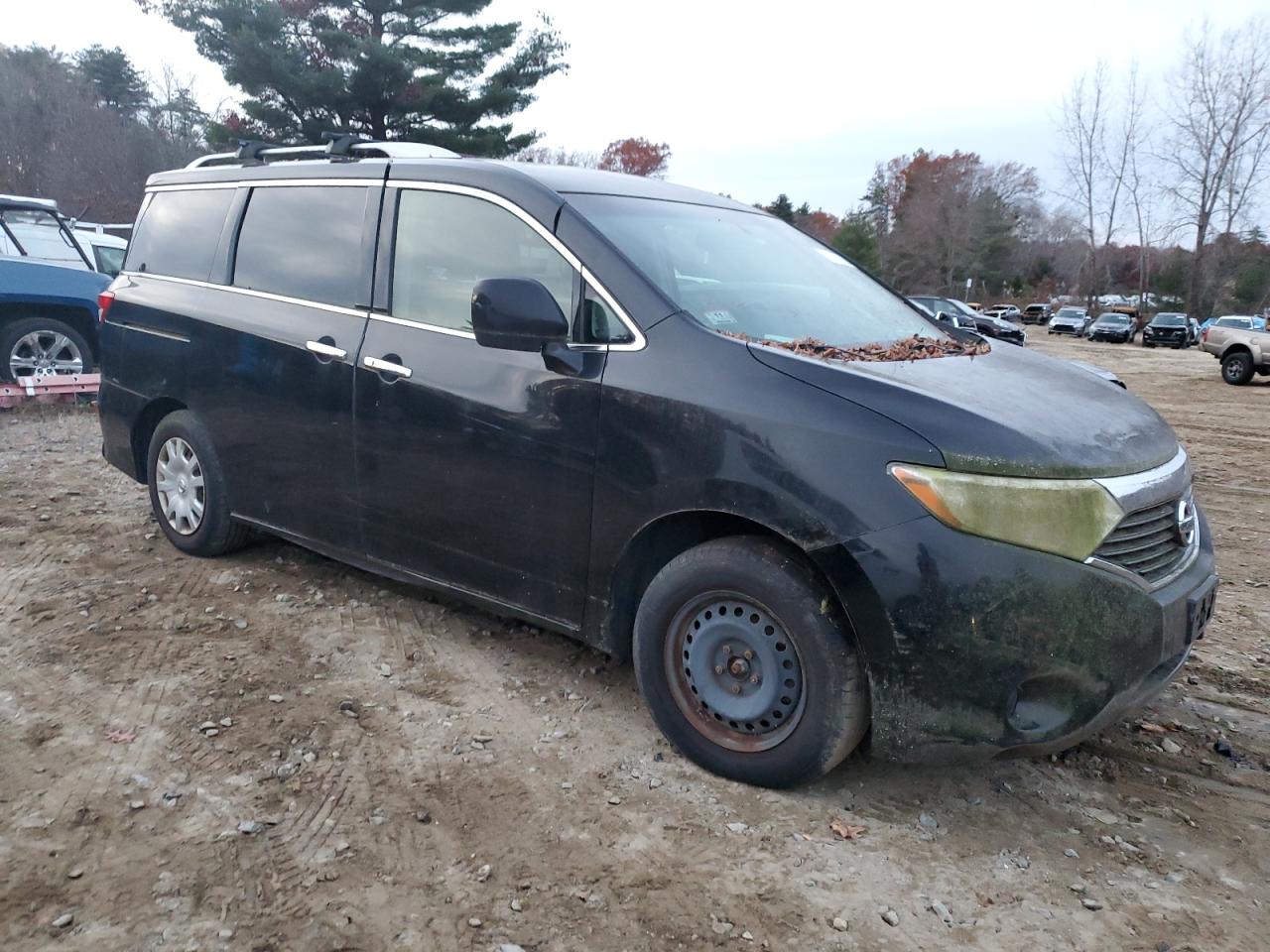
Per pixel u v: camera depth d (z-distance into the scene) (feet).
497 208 12.17
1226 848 9.69
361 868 8.81
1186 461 10.89
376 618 14.49
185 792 9.86
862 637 9.25
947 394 9.71
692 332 10.52
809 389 9.71
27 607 14.47
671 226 12.64
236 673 12.53
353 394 13.14
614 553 10.82
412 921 8.16
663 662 10.66
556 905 8.43
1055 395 10.69
